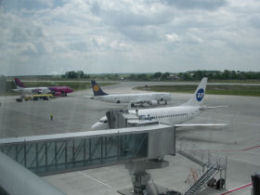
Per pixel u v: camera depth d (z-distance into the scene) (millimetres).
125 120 17484
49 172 11711
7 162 4914
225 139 26328
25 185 3617
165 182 14945
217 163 16281
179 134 30156
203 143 24828
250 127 33469
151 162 14125
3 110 29344
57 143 12172
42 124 34156
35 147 11711
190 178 15117
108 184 14906
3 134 26562
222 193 12570
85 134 12992
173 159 19516
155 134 13938
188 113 32406
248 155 19594
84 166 12453
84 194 13781
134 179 14008
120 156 13172
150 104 60469
